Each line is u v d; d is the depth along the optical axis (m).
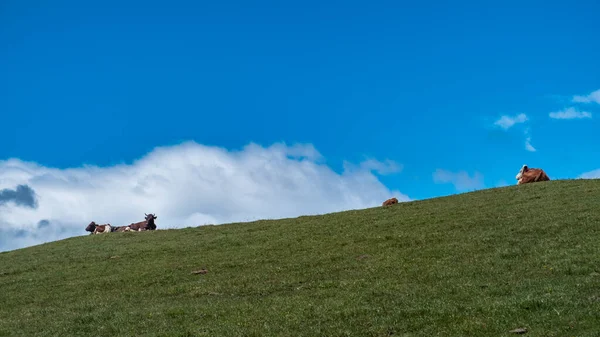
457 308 18.61
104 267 36.22
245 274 29.41
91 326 22.00
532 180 50.00
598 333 14.84
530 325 16.27
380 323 18.16
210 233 46.53
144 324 21.27
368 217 42.66
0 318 25.66
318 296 22.92
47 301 28.62
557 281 20.39
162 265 34.66
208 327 19.69
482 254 26.73
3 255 46.50
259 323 19.61
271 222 48.56
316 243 35.53
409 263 27.02
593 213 31.39
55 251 45.25
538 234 28.89
